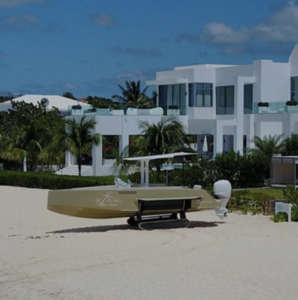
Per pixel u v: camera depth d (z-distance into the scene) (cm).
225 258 1647
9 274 1497
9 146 5259
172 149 4044
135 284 1382
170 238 1986
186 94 5369
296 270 1501
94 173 5025
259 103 5078
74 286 1373
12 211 2947
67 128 4888
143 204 2147
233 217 2528
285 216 2389
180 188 2200
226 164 4000
